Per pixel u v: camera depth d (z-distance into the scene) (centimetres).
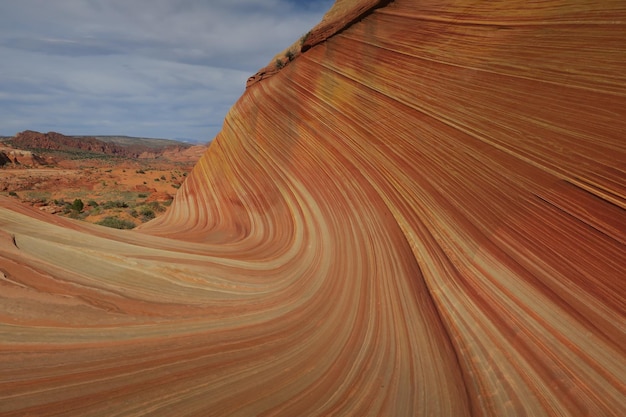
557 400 357
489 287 536
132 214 3200
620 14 482
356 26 1191
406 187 830
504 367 416
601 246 436
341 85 1217
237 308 632
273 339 531
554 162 528
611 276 414
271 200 1417
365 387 417
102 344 436
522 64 625
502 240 566
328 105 1266
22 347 388
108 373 382
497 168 622
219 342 498
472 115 710
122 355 422
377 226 855
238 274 802
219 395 378
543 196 529
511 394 378
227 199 1800
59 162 10312
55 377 357
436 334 510
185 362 432
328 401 390
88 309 499
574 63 533
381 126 988
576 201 482
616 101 465
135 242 930
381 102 1007
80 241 721
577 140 502
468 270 587
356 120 1098
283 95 1609
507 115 630
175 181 6359
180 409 346
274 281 806
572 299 437
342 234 936
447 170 736
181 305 593
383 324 559
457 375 425
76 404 325
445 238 668
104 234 927
